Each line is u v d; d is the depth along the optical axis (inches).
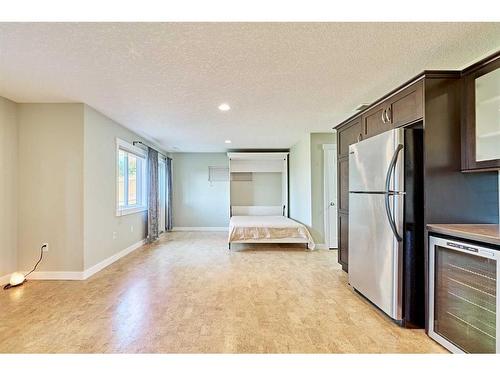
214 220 350.0
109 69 110.1
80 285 142.3
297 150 279.3
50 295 128.3
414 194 98.3
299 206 271.9
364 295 119.1
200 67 108.8
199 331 95.8
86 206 156.1
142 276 157.6
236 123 198.4
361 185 121.0
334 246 233.6
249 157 324.8
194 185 349.4
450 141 93.9
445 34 86.9
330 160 234.1
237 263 186.2
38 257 152.3
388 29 83.7
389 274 101.0
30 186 152.4
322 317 106.8
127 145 214.8
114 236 192.4
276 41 90.3
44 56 99.0
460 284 81.5
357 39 89.4
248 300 123.2
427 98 93.3
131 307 115.3
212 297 126.4
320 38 88.7
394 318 99.3
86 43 90.7
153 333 94.3
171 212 340.5
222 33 85.4
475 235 75.0
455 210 93.9
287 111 169.0
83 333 94.1
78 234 152.8
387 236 101.8
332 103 153.9
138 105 155.9
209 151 340.2
